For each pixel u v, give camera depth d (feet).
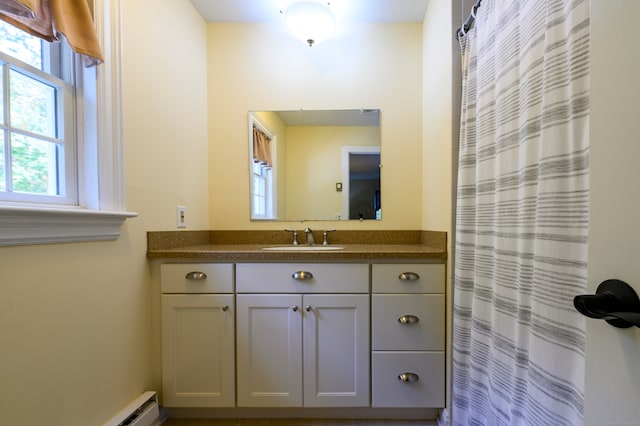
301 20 5.09
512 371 2.73
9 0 2.22
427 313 4.16
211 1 5.24
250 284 4.22
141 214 4.00
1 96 2.56
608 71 1.24
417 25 5.69
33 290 2.61
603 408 1.26
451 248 4.03
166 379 4.25
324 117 5.86
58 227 2.77
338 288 4.19
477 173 3.32
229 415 4.44
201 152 5.60
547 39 2.26
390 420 4.36
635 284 1.13
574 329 2.08
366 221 5.82
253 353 4.23
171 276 4.23
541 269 2.29
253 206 5.95
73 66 3.26
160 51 4.37
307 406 4.24
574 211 2.09
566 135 2.14
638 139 1.13
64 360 2.90
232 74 5.82
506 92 2.83
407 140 5.74
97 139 3.32
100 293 3.33
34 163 2.86
